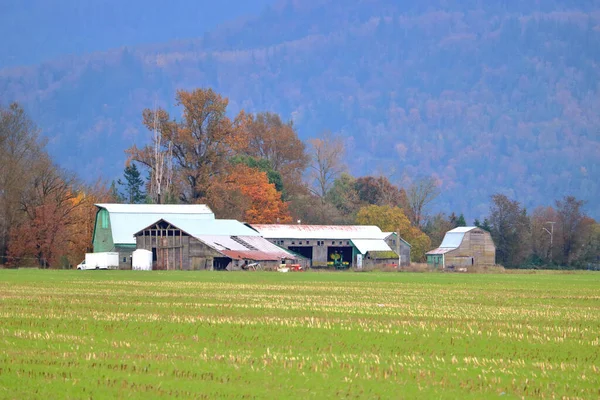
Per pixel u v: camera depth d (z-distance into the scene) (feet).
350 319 262.67
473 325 253.24
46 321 244.01
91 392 151.23
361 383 164.25
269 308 294.87
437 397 155.02
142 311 277.64
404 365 183.73
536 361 193.47
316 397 152.56
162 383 159.53
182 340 212.64
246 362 181.68
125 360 180.65
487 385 164.96
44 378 160.76
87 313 267.39
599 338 230.68
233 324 243.81
